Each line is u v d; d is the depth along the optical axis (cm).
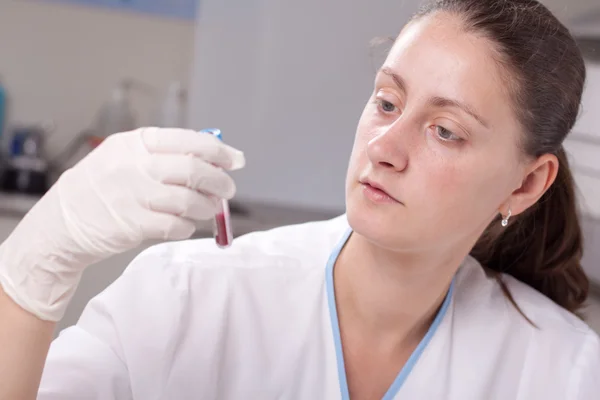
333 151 289
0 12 254
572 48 103
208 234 216
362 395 110
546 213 127
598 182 195
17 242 82
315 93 285
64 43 263
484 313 118
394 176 91
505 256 132
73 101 268
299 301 108
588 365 117
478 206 96
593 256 199
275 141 286
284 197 290
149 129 84
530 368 116
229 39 277
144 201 79
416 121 91
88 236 80
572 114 105
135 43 271
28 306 80
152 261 107
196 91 279
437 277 104
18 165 241
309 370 106
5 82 259
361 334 108
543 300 126
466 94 90
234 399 106
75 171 83
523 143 98
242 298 107
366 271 103
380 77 96
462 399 110
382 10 281
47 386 90
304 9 279
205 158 81
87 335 100
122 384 99
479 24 92
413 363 110
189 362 103
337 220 121
